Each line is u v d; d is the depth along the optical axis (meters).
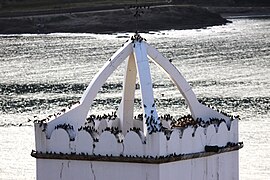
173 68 22.34
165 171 20.70
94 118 22.89
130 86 22.78
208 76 73.88
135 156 20.73
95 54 104.44
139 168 20.70
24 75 80.06
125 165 20.83
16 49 113.88
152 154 20.62
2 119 49.41
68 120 21.81
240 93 60.09
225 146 22.25
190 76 74.44
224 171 22.17
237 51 105.31
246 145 39.16
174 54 101.75
